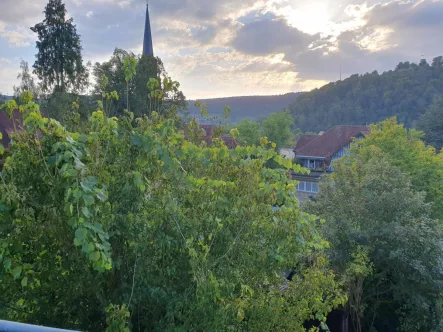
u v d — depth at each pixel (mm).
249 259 4578
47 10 29094
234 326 4277
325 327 5605
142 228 3844
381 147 20672
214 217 4340
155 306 4055
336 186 12664
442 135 41281
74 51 29734
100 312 4074
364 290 11148
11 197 3039
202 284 3682
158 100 5152
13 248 3312
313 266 5988
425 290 10555
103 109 4594
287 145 50906
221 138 5402
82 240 2861
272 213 4684
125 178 3709
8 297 3760
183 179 4242
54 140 3258
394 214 11219
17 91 27797
